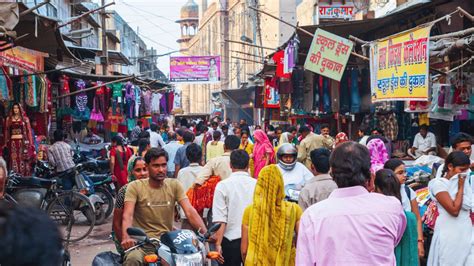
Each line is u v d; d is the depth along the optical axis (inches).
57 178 399.2
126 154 440.8
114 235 201.3
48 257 55.8
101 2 850.1
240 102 1466.5
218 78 1344.7
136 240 173.2
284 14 1322.6
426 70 298.4
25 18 363.3
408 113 490.9
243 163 211.8
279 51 535.2
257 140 367.9
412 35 310.3
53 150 401.1
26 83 448.5
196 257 159.3
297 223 177.2
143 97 836.0
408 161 382.6
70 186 401.7
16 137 406.3
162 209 189.8
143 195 187.8
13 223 55.7
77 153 511.2
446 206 207.2
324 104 548.4
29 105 451.5
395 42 328.5
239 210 206.8
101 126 754.2
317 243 119.4
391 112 491.2
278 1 1323.8
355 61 530.9
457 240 207.3
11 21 281.9
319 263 118.7
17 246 54.5
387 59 338.3
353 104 525.3
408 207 207.8
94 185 430.9
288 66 492.4
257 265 171.2
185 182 292.7
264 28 1503.4
